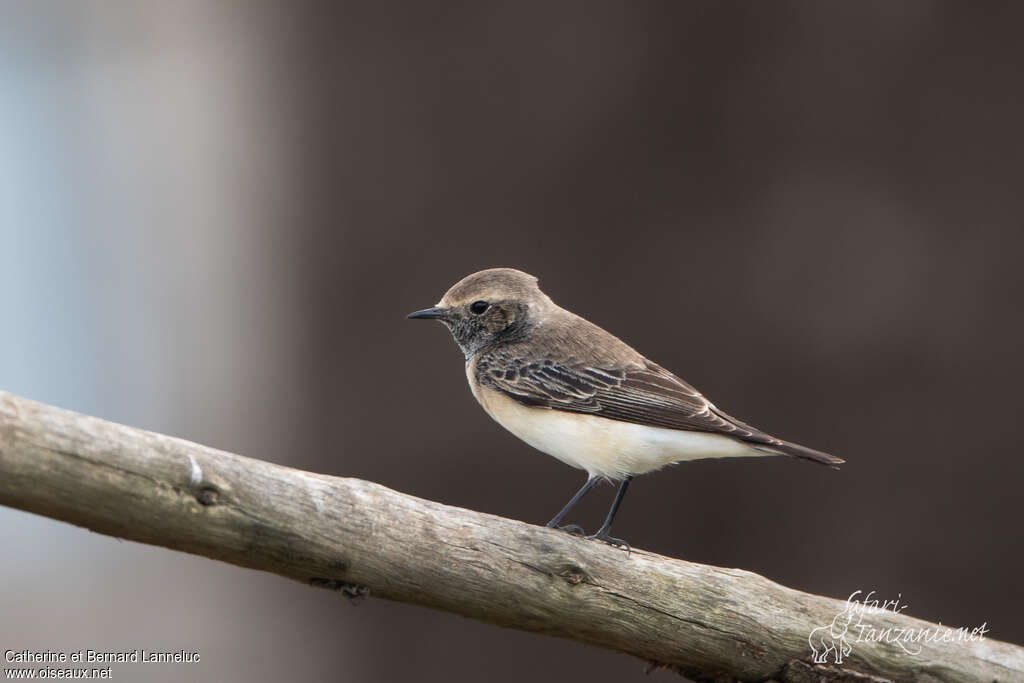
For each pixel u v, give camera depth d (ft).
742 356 41.24
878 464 40.98
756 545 42.09
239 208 44.60
